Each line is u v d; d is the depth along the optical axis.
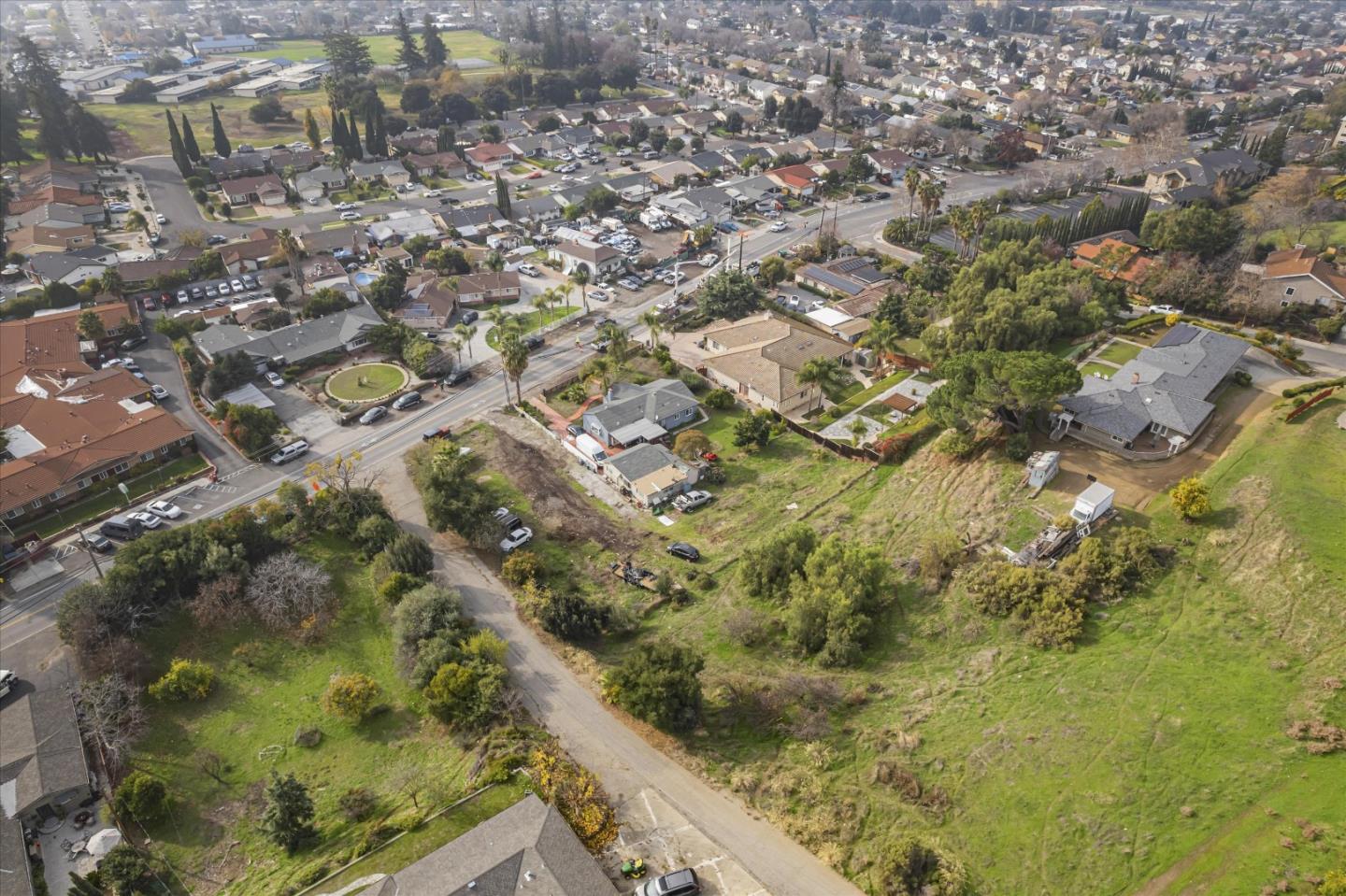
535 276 150.12
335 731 62.12
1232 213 152.25
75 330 118.25
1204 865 43.09
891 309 122.81
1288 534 62.81
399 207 182.50
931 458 86.25
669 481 89.00
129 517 84.94
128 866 49.62
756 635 66.25
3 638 70.69
